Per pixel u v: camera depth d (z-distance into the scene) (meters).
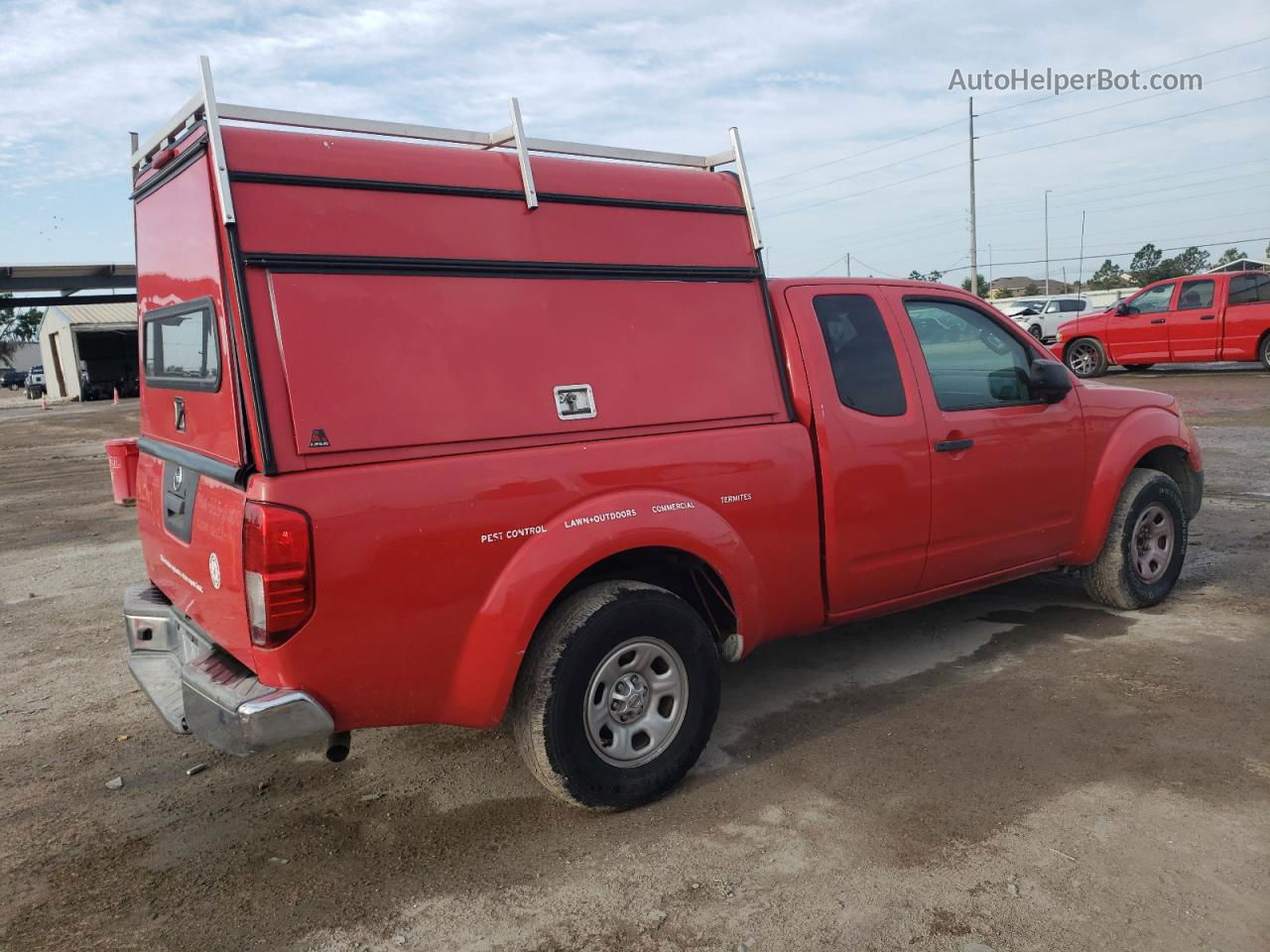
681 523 3.64
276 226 3.02
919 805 3.49
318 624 2.96
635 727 3.57
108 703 4.88
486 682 3.27
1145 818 3.32
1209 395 15.22
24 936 2.96
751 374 4.02
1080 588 6.11
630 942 2.81
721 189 4.07
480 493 3.20
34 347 94.19
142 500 4.25
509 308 3.40
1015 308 30.61
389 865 3.29
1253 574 6.17
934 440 4.53
